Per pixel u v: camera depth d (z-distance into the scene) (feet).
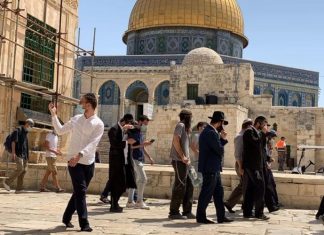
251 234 25.26
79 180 24.62
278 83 171.73
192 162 40.14
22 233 23.18
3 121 54.13
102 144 115.75
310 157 111.96
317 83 177.47
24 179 49.62
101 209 34.73
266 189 35.91
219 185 30.04
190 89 127.03
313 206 41.39
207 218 32.35
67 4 68.28
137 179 36.24
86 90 163.32
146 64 162.09
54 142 46.75
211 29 173.17
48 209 32.81
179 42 170.91
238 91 122.21
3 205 34.24
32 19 60.34
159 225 27.66
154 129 113.50
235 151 33.96
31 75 60.75
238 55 182.39
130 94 164.25
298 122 115.24
